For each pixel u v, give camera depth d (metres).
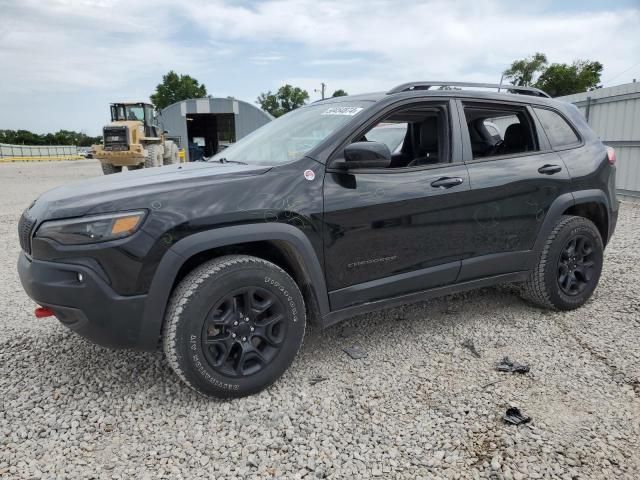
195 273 2.57
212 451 2.31
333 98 3.77
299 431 2.45
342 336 3.55
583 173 3.87
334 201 2.84
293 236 2.70
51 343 3.46
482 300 4.23
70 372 3.04
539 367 3.04
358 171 2.97
